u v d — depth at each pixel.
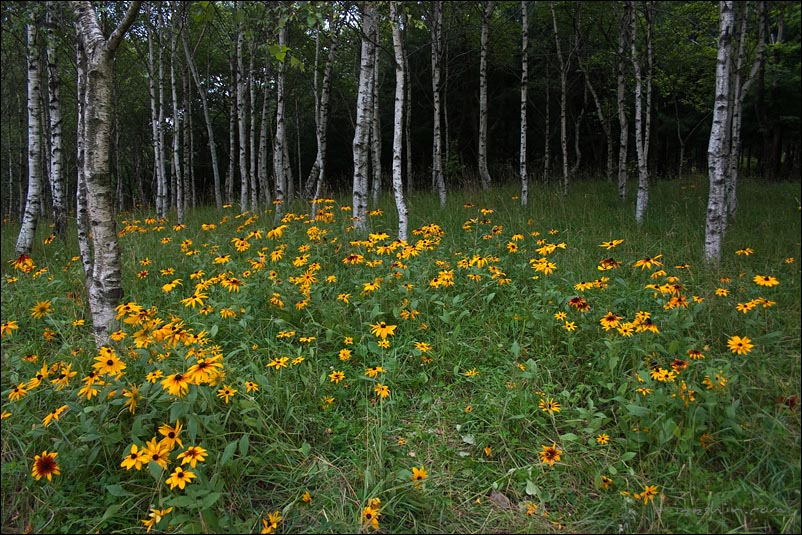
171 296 5.09
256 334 4.25
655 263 4.50
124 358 3.22
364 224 7.46
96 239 3.66
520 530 2.58
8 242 9.16
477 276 4.79
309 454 3.03
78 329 4.21
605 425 3.23
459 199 10.71
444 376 3.89
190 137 15.66
